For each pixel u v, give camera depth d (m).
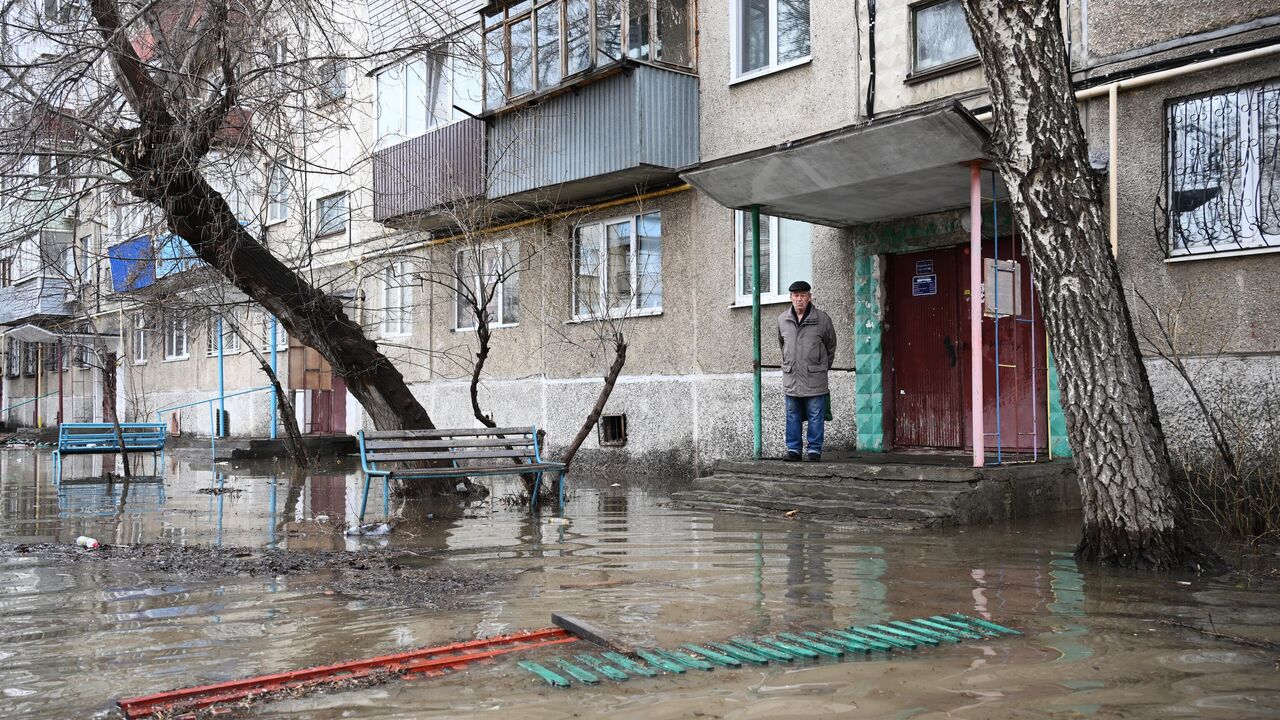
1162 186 9.28
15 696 3.84
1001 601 5.40
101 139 10.14
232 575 6.43
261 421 23.16
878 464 9.29
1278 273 8.57
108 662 4.31
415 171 16.44
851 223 12.00
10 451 24.81
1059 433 10.19
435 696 3.78
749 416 13.12
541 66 14.18
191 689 3.85
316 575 6.42
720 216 13.52
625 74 13.16
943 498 8.46
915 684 3.87
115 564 6.91
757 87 13.10
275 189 16.98
